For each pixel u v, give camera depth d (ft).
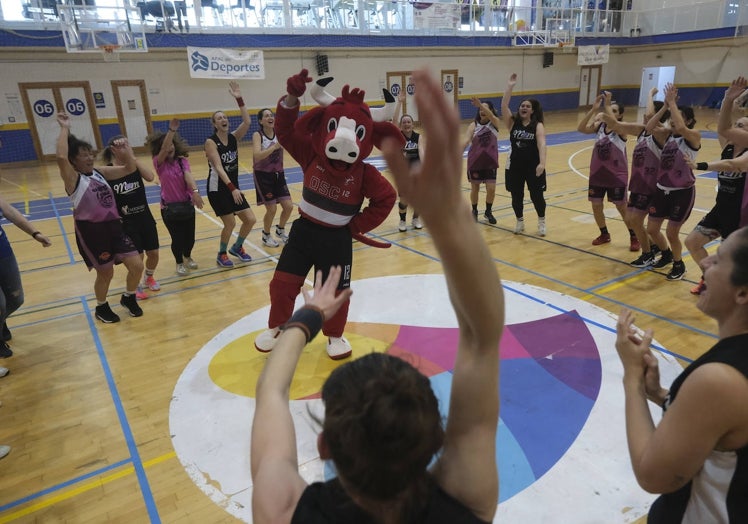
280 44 55.31
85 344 14.69
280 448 3.24
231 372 12.86
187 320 15.88
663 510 4.53
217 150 19.30
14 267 13.60
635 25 79.15
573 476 9.05
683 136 16.05
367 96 65.62
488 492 2.88
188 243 19.66
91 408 11.69
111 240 15.24
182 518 8.54
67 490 9.27
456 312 3.00
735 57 70.28
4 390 12.60
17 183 40.40
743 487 3.76
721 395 3.44
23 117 49.73
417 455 2.46
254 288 18.20
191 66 51.57
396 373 2.61
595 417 10.57
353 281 18.16
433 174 2.00
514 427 10.35
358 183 11.99
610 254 20.17
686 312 15.05
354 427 2.43
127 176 16.58
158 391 12.21
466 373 2.89
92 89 52.08
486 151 24.13
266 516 2.95
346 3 57.98
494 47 69.82
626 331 4.82
